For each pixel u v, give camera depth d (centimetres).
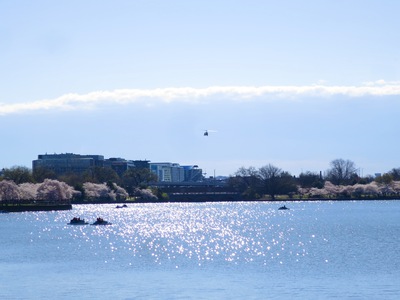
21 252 14262
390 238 16550
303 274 10538
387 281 9794
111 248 15025
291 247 14750
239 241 16662
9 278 10450
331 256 12838
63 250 14612
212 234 19162
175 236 18488
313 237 17312
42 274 10838
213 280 10088
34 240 17175
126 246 15475
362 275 10350
